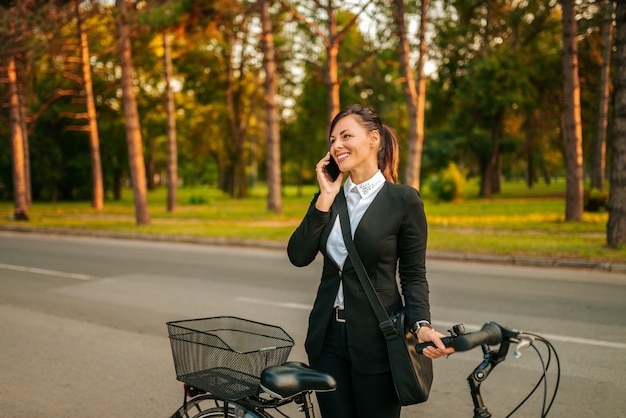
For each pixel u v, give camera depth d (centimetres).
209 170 8000
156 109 4025
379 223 230
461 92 3509
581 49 2853
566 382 473
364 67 3412
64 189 4578
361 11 1773
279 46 3459
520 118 3675
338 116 240
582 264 1030
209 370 229
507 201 3344
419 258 235
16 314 722
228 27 2330
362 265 230
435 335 207
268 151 2470
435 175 3984
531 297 793
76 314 722
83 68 3009
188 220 2206
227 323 269
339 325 237
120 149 4334
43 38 1838
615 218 1138
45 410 430
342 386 238
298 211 2616
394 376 223
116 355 557
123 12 1831
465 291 838
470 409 426
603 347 562
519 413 416
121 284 923
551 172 9500
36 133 4197
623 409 418
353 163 235
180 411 264
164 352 566
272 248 1397
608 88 2819
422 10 1753
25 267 1105
